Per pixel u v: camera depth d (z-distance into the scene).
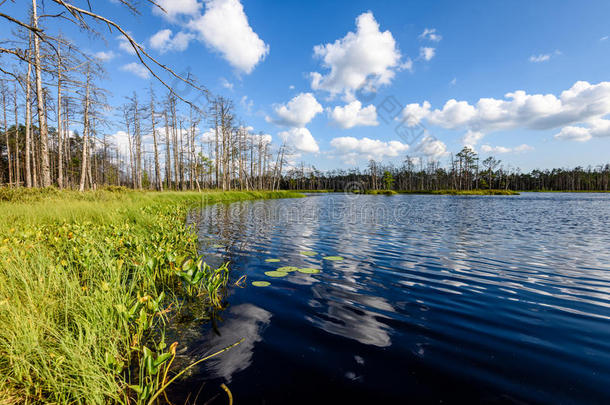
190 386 1.80
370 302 3.23
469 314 2.93
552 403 1.63
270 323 2.69
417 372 1.94
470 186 63.22
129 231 5.77
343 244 6.66
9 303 2.13
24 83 4.96
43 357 1.75
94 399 1.63
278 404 1.63
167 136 30.86
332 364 2.04
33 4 8.20
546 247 6.41
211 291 3.15
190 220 10.77
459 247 6.38
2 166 31.69
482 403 1.63
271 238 7.33
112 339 2.27
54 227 5.28
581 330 2.58
